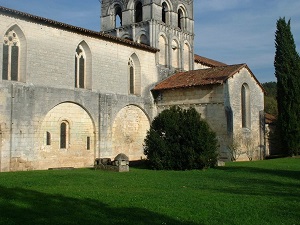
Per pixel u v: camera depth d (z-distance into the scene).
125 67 37.72
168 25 43.94
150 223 11.23
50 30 31.02
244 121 39.38
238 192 17.06
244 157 37.94
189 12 47.56
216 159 29.86
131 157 37.72
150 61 40.75
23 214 12.01
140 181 21.05
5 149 27.30
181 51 45.53
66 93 31.84
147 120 39.91
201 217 12.03
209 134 29.33
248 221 11.60
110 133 35.50
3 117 27.33
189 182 20.75
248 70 39.91
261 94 42.34
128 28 44.31
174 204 13.90
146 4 42.81
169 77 42.31
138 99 38.69
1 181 20.00
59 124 31.39
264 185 19.53
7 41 28.53
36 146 29.36
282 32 44.25
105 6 47.28
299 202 14.54
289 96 43.09
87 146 33.62
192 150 28.39
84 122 33.50
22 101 28.56
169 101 39.38
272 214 12.49
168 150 28.97
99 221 11.34
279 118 43.78
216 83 35.28
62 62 31.80
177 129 28.95
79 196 15.34
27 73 29.11
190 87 37.31
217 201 14.55
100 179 21.62
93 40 34.62
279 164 31.66
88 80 34.28
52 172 25.38
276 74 44.31
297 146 42.56
